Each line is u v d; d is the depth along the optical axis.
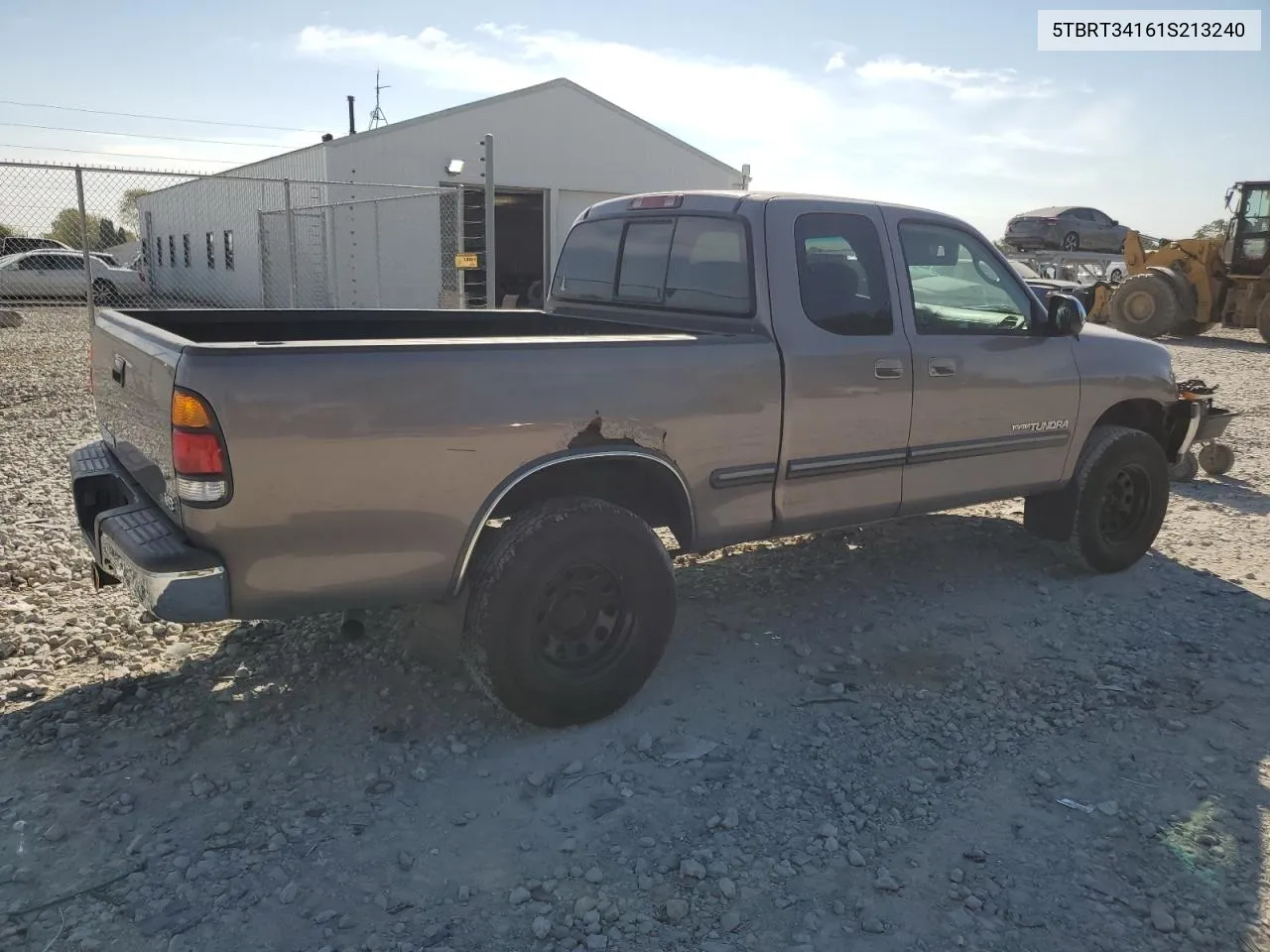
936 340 4.72
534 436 3.55
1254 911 2.88
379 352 3.27
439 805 3.34
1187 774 3.62
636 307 4.96
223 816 3.24
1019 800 3.44
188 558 3.08
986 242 5.08
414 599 3.48
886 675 4.39
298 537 3.21
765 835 3.21
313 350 3.17
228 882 2.91
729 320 4.37
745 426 4.11
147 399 3.42
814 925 2.79
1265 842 3.21
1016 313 5.15
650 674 4.02
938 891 2.95
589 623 3.79
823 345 4.32
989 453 5.03
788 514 4.36
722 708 4.05
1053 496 5.61
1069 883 3.00
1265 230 19.28
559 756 3.66
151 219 33.62
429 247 22.14
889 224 4.66
